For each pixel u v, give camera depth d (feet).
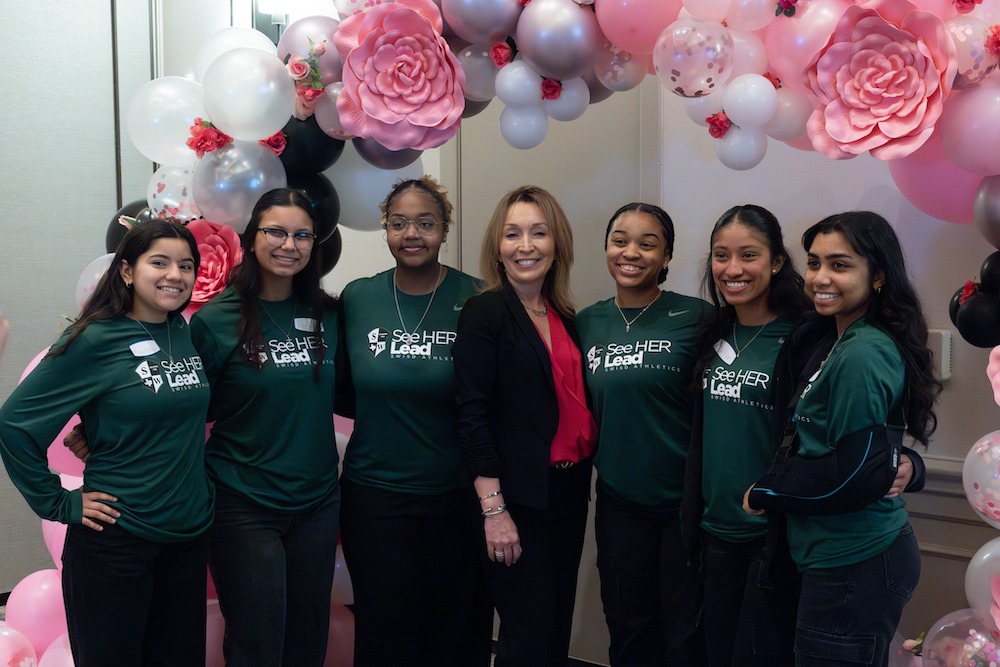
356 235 13.19
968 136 6.79
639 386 7.94
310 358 7.87
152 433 7.02
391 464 8.18
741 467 7.50
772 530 7.07
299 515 7.84
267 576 7.59
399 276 8.46
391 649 8.32
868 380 6.43
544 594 7.93
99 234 13.75
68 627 7.21
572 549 8.29
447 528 8.36
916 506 9.21
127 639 7.07
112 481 6.97
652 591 8.17
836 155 7.00
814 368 6.96
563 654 8.40
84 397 6.89
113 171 13.83
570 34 7.71
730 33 7.59
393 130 7.97
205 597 7.53
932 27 6.56
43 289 13.29
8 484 13.10
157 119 8.41
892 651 8.10
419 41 7.91
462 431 7.75
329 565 8.06
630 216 8.18
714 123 7.98
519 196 8.20
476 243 11.83
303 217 7.65
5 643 7.97
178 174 8.84
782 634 7.34
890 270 6.73
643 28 7.61
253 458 7.70
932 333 8.92
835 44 6.92
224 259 8.47
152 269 7.03
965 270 8.87
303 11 13.08
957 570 9.02
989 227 7.27
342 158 9.30
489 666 8.98
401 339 8.18
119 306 7.06
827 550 6.70
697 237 10.27
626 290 8.36
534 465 7.79
